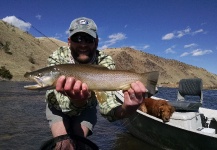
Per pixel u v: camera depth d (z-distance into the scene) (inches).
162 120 90.1
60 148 38.3
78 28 46.2
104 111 45.2
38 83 38.5
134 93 35.4
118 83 38.5
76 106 46.1
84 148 39.1
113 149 92.9
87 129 48.7
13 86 379.2
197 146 80.0
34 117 143.2
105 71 38.8
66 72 38.3
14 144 93.9
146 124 98.0
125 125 116.6
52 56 50.4
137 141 104.0
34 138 102.3
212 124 104.4
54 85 38.5
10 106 178.9
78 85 33.5
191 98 301.6
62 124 48.4
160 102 94.0
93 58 49.6
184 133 82.7
